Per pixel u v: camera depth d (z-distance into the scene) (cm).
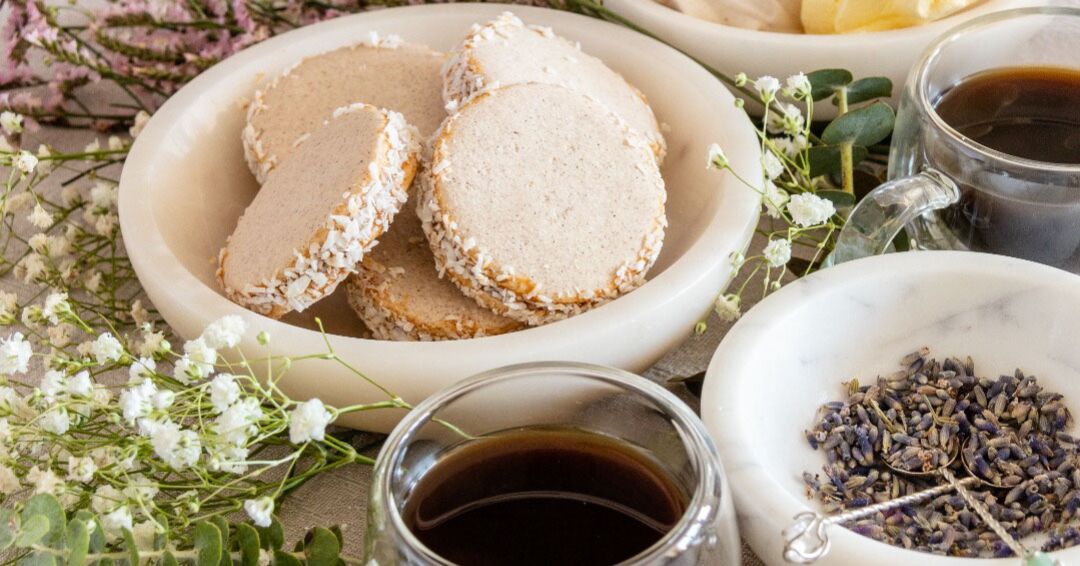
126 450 60
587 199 67
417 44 77
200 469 61
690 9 77
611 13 78
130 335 73
